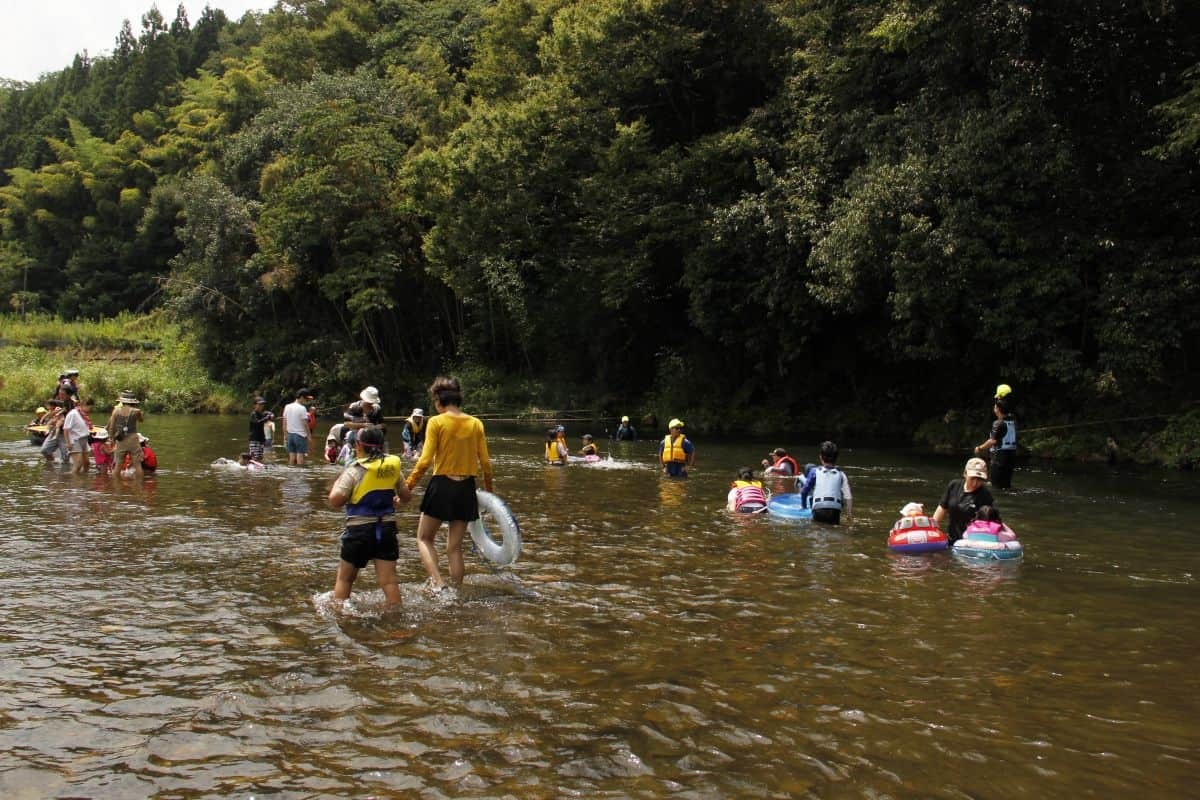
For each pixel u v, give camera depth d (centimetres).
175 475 1373
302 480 1316
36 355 4641
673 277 2945
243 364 4025
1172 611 596
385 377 3819
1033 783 337
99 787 324
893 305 1930
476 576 684
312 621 547
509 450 2003
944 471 1573
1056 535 911
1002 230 1620
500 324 3706
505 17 3634
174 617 554
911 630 544
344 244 3712
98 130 8162
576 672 457
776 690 434
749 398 2872
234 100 5753
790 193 2131
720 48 2661
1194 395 1736
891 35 1725
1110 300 1548
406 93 4288
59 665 461
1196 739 383
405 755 354
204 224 4184
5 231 7206
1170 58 1599
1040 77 1616
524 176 2895
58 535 829
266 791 322
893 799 321
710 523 961
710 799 318
